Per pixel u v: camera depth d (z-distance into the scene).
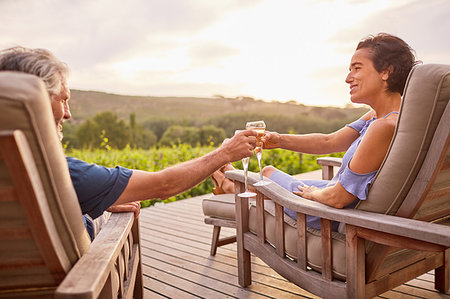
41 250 0.91
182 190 1.43
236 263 2.87
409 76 1.42
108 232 1.36
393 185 1.48
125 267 1.71
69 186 0.97
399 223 1.34
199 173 1.45
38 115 0.82
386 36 1.74
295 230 1.95
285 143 2.62
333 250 1.70
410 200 1.46
